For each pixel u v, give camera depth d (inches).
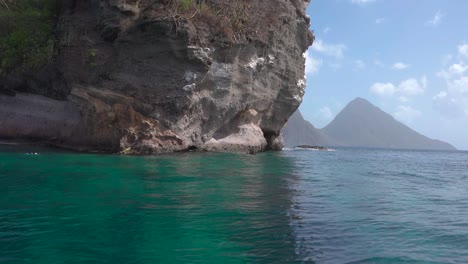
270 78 982.4
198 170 492.7
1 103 762.8
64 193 308.7
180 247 193.0
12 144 715.4
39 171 420.2
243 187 376.8
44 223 224.8
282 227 233.3
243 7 857.5
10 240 195.3
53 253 179.8
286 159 816.9
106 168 464.1
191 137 771.4
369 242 208.7
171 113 713.6
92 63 698.8
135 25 692.1
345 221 253.4
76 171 429.7
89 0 743.1
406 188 436.1
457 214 284.8
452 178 588.1
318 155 1104.2
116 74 697.0
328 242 207.2
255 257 182.7
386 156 1510.8
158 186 359.6
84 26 727.7
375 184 459.5
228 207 281.6
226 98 831.1
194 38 703.7
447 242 211.3
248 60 868.0
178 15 693.9
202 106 781.9
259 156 830.5
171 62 703.1
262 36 896.9
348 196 353.4
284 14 1003.9
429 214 283.3
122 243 196.1
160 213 256.8
